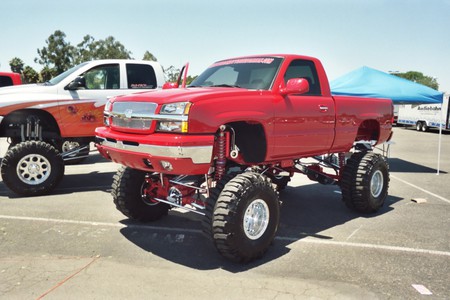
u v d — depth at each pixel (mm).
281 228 5496
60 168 6941
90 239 4840
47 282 3664
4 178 6531
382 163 6219
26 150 6605
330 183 6445
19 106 6773
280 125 4711
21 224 5324
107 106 4750
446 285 3777
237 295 3498
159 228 5324
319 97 5367
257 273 3973
